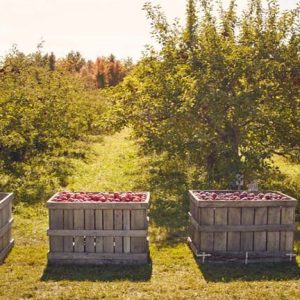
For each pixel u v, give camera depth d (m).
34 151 18.59
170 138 12.63
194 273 7.78
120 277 7.55
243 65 12.12
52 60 48.75
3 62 23.08
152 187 14.22
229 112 12.30
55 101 20.34
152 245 9.30
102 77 54.88
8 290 6.94
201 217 8.27
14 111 16.98
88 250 8.19
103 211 8.12
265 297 6.70
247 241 8.32
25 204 12.17
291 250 8.35
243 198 8.55
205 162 15.15
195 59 12.55
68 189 14.11
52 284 7.21
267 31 12.69
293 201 8.23
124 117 13.99
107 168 17.59
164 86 12.97
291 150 12.82
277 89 12.73
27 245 9.29
